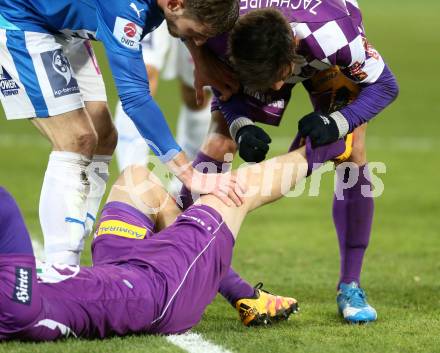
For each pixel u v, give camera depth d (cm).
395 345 1186
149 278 1152
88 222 1484
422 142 3644
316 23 1273
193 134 2338
